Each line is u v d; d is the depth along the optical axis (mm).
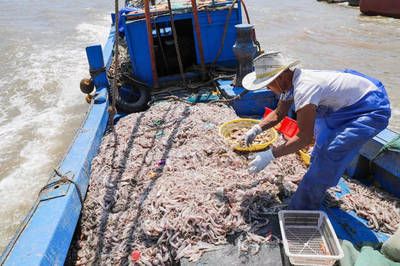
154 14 6516
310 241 3039
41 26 19781
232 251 2996
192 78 7066
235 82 6254
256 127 3508
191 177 3809
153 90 6855
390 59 12867
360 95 2908
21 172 6875
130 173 4129
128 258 3121
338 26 18312
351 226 3475
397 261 2867
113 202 3756
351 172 4297
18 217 5699
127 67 7098
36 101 10172
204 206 3297
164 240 3111
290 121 4832
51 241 2850
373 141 3980
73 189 3523
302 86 2801
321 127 3156
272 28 18234
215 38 6949
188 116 5434
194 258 2943
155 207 3398
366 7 20906
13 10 24672
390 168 3869
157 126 5234
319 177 3039
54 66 12977
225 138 4605
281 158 4242
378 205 3713
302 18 20750
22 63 13391
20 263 2625
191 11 6605
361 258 2826
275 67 2930
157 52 7277
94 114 5391
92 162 4387
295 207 3293
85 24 20172
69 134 8297
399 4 19312
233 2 6484
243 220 3240
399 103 9242
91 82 6367
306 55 13602
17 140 8055
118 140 4945
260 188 3594
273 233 3129
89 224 3611
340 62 12727
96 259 3230
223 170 3965
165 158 4387
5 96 10523
